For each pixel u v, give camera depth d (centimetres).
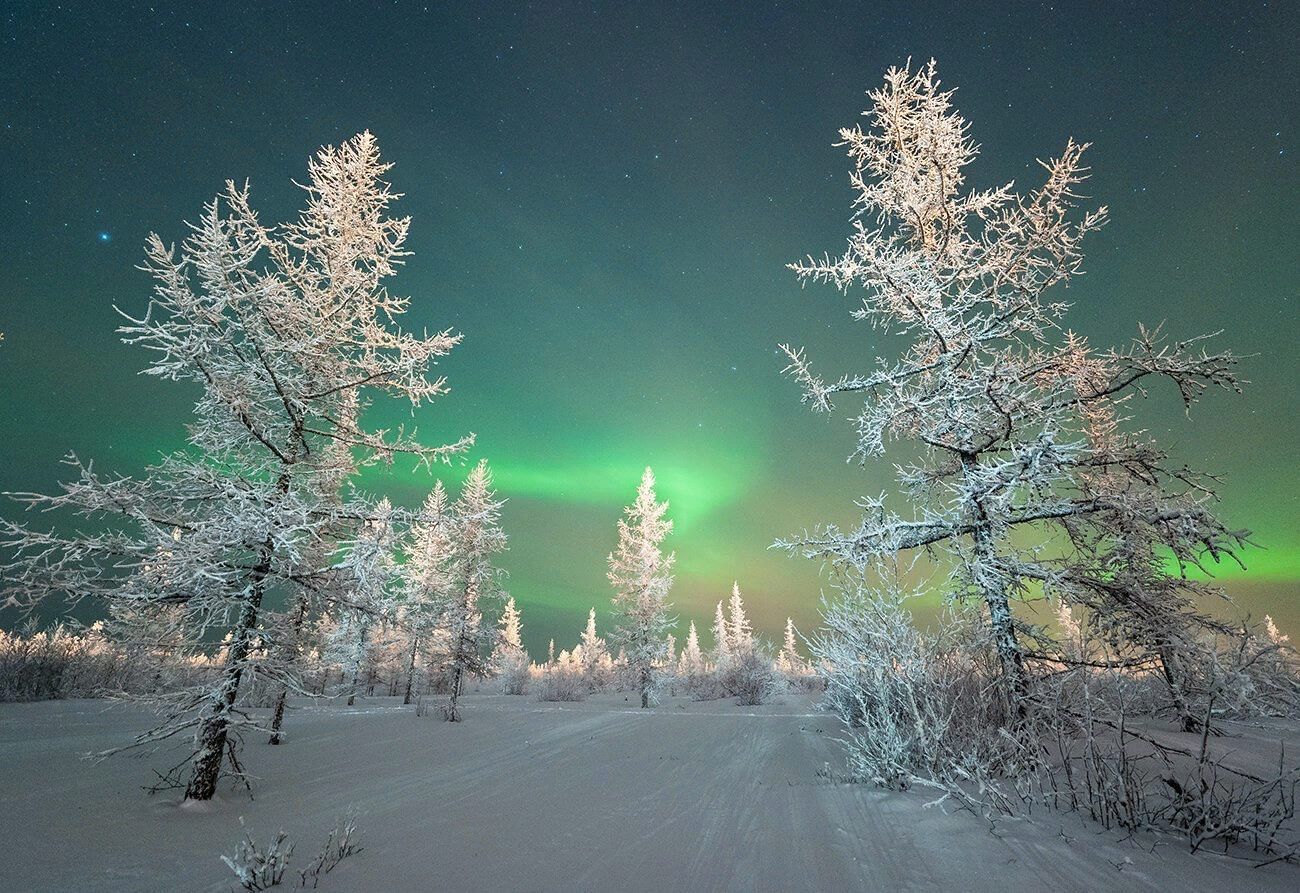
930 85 851
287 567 725
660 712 2133
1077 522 761
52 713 1427
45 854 452
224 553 687
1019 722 640
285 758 980
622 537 3850
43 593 596
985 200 807
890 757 675
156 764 848
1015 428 786
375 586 740
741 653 3781
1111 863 405
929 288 799
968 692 774
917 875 396
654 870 420
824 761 882
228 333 704
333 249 828
